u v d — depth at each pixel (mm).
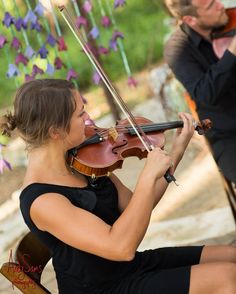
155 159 3197
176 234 5676
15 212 6855
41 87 3203
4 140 8578
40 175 3287
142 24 11148
